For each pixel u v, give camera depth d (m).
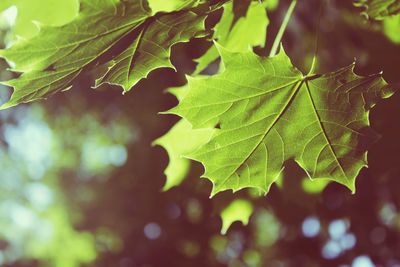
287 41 3.50
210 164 1.47
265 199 2.32
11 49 1.11
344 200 4.21
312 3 3.24
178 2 1.52
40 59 1.17
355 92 1.39
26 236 10.57
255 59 1.35
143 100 6.27
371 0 1.56
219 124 1.42
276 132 1.48
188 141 2.14
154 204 7.21
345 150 1.47
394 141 2.13
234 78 1.36
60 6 1.60
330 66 3.54
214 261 7.91
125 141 8.87
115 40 1.24
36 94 1.31
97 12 1.12
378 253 5.06
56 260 9.66
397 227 5.12
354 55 3.28
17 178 11.40
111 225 8.02
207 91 1.37
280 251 6.32
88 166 10.41
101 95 7.35
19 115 9.35
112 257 8.47
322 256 5.80
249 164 1.50
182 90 2.02
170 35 1.29
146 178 7.13
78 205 9.30
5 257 10.65
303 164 1.52
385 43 2.18
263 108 1.43
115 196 7.68
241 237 8.06
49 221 9.68
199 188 2.29
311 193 2.24
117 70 1.37
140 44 1.29
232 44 1.92
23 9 1.59
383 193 4.10
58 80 1.29
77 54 1.22
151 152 6.88
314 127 1.47
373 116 2.14
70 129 9.43
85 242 9.01
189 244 7.54
